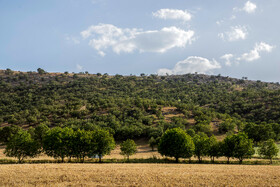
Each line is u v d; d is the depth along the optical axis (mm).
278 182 27109
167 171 35094
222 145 59500
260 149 60062
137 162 57594
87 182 26719
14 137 57562
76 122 122125
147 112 149875
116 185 25359
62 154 56250
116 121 121188
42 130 103062
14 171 33156
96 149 57344
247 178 29438
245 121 133625
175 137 59469
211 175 31328
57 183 25891
